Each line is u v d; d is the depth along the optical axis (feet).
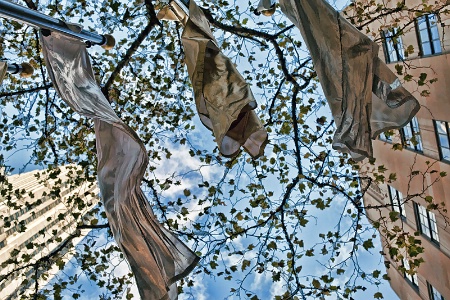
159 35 26.76
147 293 12.00
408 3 33.17
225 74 11.34
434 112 32.78
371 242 23.47
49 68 13.43
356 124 10.94
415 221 41.81
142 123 28.66
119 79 28.32
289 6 12.05
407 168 41.09
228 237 25.14
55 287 24.76
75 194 27.37
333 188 25.85
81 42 14.48
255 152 12.00
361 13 25.67
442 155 33.27
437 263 37.17
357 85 11.09
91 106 13.19
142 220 12.53
